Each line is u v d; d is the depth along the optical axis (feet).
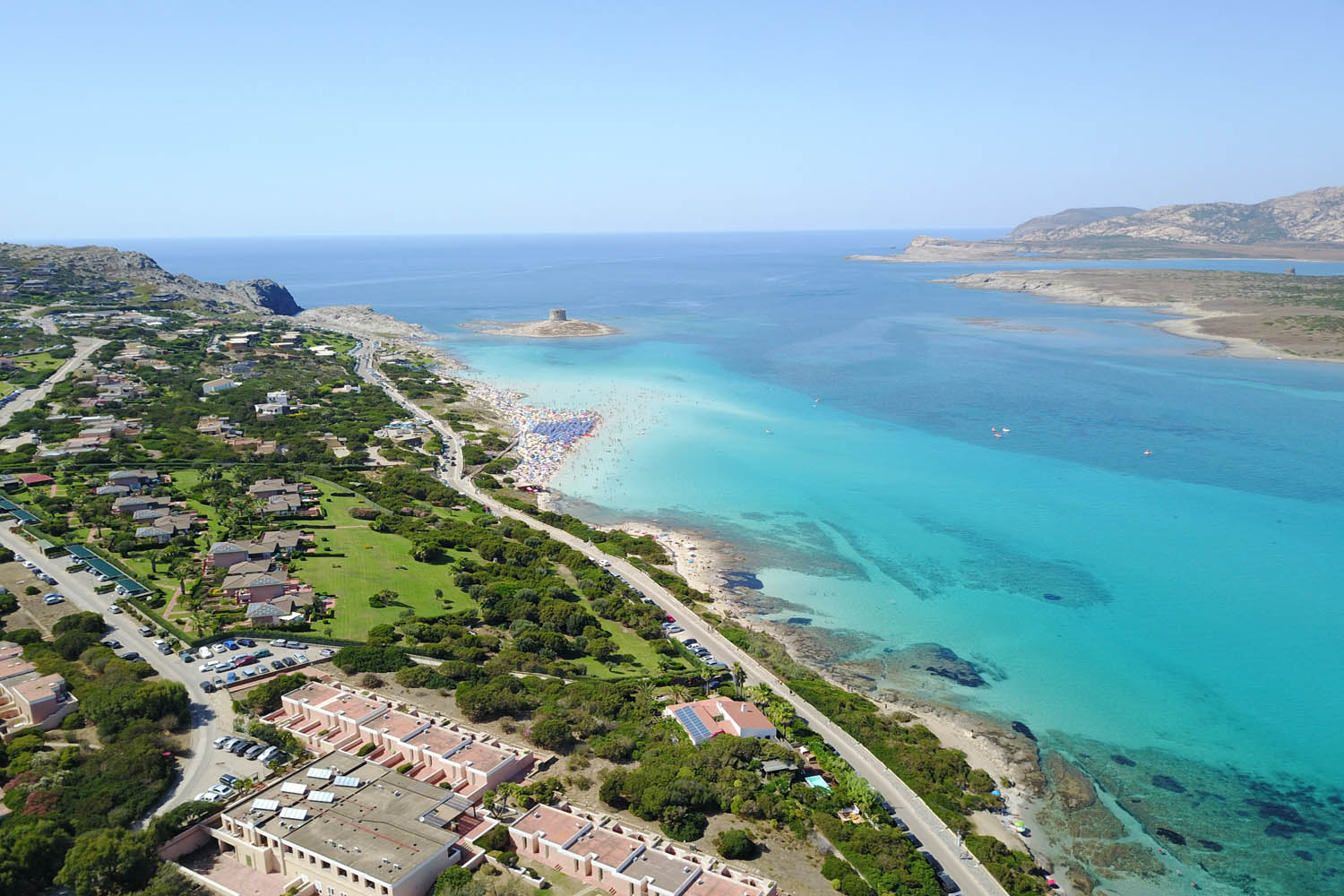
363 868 267.39
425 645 451.12
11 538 554.46
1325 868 343.05
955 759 394.52
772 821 327.67
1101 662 498.69
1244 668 491.31
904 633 534.37
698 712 404.77
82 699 365.40
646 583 586.04
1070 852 346.74
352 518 650.43
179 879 267.59
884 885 294.87
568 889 279.90
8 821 286.66
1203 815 373.40
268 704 384.27
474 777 331.77
